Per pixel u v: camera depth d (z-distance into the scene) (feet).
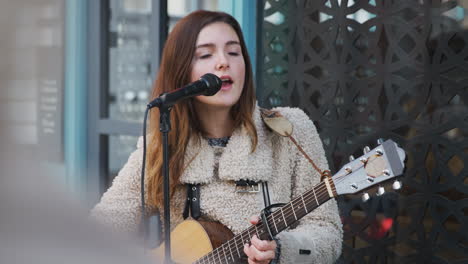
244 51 6.09
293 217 5.01
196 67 5.88
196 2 12.33
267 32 9.25
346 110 8.26
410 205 7.54
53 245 0.68
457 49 7.06
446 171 7.18
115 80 13.85
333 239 5.75
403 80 7.55
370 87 7.97
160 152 6.05
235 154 5.81
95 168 13.89
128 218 6.38
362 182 4.59
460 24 6.98
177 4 12.28
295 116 6.22
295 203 5.00
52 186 0.69
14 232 0.65
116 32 13.79
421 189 7.41
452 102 7.11
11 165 0.62
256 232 5.22
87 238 0.76
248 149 5.80
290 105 9.00
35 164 0.66
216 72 5.76
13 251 0.64
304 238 5.51
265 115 6.10
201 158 5.95
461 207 7.06
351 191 4.66
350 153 8.24
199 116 6.10
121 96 13.83
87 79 13.94
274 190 5.90
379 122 7.86
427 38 7.25
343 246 8.33
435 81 7.22
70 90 13.80
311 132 6.14
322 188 4.84
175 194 6.13
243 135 5.86
